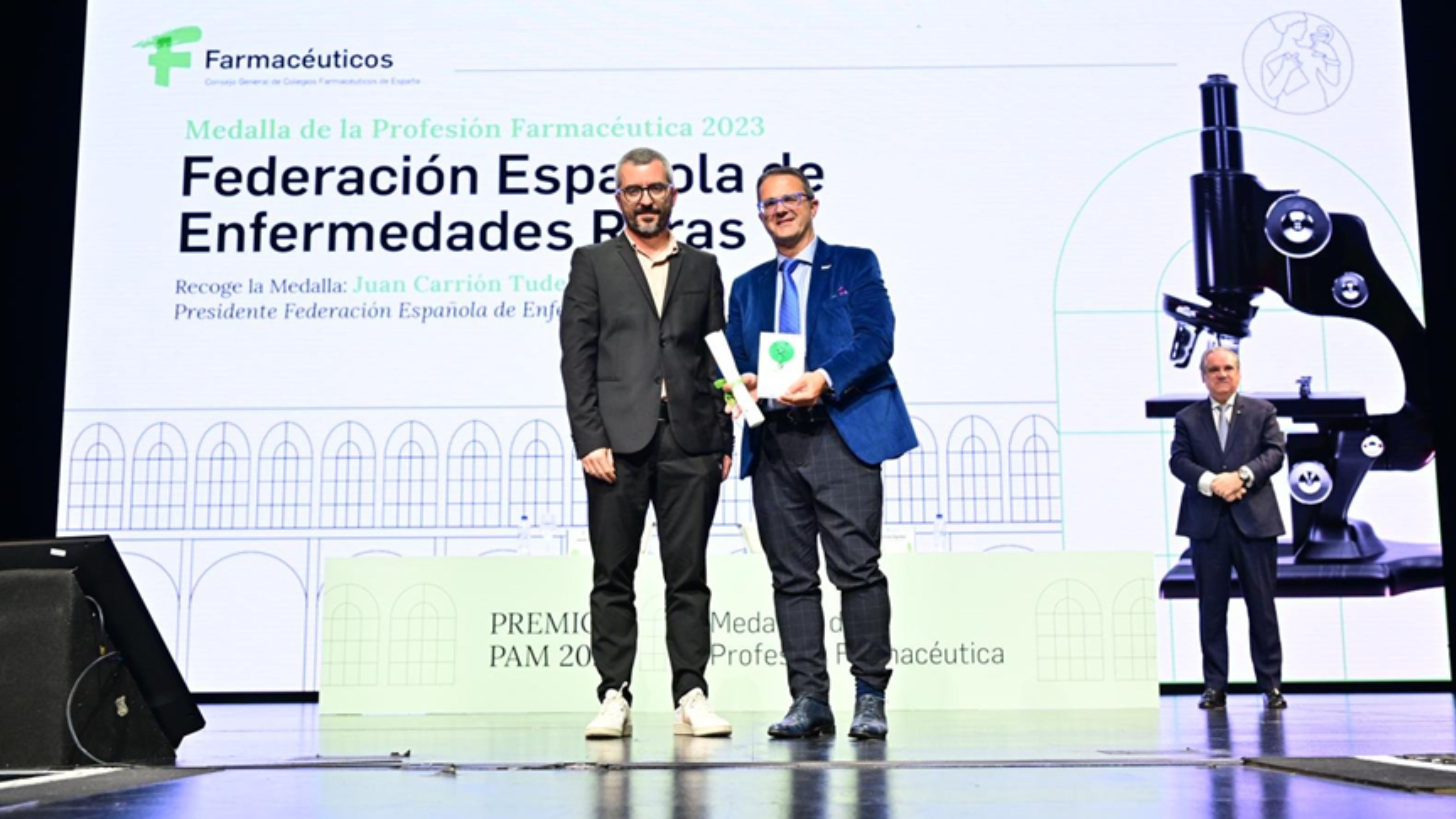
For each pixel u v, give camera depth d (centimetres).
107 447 575
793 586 289
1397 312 579
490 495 577
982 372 579
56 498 579
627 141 592
